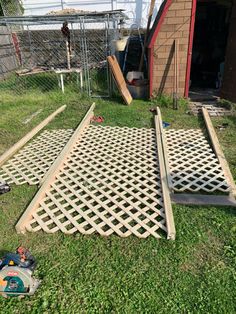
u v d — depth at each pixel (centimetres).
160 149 520
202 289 274
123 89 789
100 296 271
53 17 782
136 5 1134
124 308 259
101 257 314
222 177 439
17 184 447
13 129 651
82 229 350
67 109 773
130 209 381
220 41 1024
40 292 278
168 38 727
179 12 695
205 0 815
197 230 345
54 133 623
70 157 514
